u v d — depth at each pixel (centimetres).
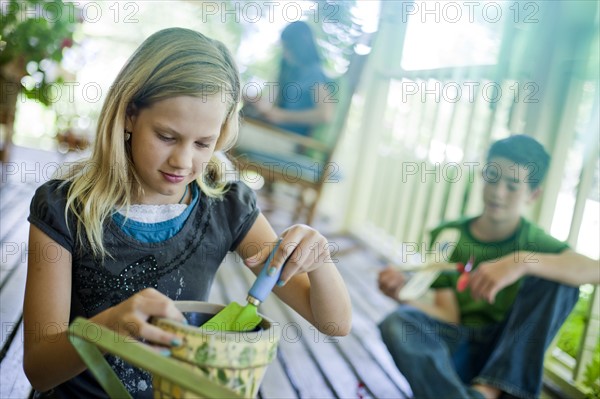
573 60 209
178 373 52
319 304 91
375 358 213
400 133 381
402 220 362
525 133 224
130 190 95
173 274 97
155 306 62
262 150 333
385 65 410
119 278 95
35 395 100
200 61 82
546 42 219
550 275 159
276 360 194
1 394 134
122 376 95
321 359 203
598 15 203
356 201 423
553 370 194
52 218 91
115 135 88
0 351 156
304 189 357
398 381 194
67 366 80
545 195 212
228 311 72
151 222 96
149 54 83
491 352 175
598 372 177
